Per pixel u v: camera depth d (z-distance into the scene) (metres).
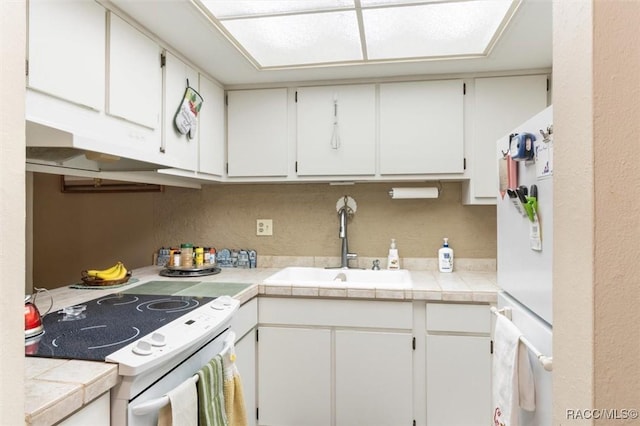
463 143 2.03
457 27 1.57
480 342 1.71
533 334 1.00
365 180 2.14
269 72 2.03
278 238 2.47
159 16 1.45
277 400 1.86
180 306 1.39
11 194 0.49
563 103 0.60
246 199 2.50
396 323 1.78
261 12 1.46
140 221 2.59
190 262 2.19
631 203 0.52
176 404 0.95
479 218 2.27
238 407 1.27
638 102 0.52
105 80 1.32
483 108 2.01
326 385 1.82
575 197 0.56
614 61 0.52
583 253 0.54
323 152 2.14
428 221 2.31
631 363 0.51
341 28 1.59
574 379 0.56
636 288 0.51
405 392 1.77
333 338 1.82
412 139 2.06
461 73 2.03
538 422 0.95
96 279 1.75
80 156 1.18
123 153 1.04
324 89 2.14
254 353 1.85
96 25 1.27
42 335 1.05
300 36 1.66
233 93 2.24
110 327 1.13
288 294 1.84
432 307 1.74
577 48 0.56
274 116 2.20
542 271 0.95
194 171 1.92
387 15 1.48
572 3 0.57
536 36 1.61
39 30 1.05
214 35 1.62
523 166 1.07
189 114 1.83
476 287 1.78
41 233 2.70
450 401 1.73
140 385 0.91
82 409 0.79
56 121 1.12
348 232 2.39
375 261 2.30
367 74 2.06
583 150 0.54
